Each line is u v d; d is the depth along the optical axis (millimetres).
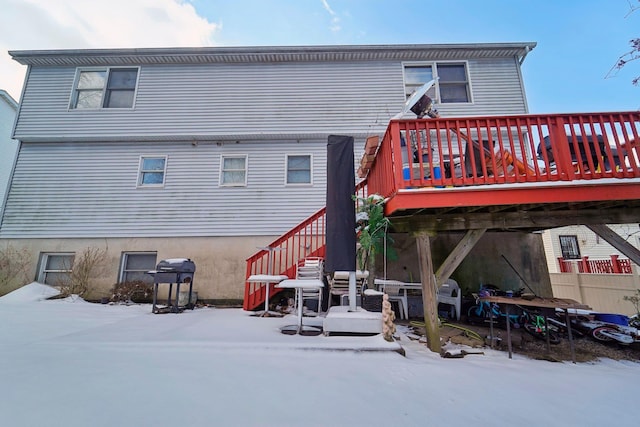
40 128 7344
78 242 6859
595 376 2562
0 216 6949
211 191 7211
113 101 7668
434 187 3338
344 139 4055
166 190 7195
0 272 6664
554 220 3660
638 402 2031
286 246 6566
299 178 7383
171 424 1578
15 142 10836
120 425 1560
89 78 7777
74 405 1752
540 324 3979
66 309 5199
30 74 7680
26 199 7059
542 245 6297
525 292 5961
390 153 3623
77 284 6492
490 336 3715
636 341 3561
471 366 2676
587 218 3643
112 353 2734
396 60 7789
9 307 5219
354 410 1773
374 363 2611
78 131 7352
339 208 3822
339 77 7746
